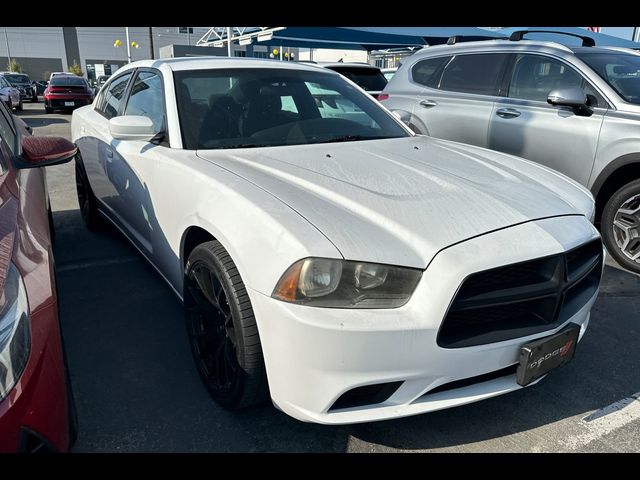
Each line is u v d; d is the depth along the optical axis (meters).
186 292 2.48
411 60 5.99
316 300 1.77
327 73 3.64
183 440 2.17
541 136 4.50
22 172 2.51
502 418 2.35
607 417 2.37
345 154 2.73
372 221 1.98
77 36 50.09
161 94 3.07
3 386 1.40
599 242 2.28
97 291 3.54
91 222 4.65
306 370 1.80
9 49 48.97
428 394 1.95
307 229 1.87
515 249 1.90
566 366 2.77
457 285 1.78
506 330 1.96
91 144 4.05
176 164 2.59
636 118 3.96
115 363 2.71
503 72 4.97
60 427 1.59
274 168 2.44
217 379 2.33
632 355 2.89
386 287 1.80
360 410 1.88
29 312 1.57
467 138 5.14
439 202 2.13
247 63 3.38
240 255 1.96
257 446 2.15
